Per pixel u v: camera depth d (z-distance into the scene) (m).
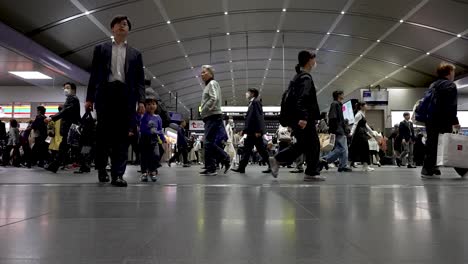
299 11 17.11
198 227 1.80
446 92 6.02
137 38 18.80
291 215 2.16
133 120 4.48
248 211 2.32
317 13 17.25
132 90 4.49
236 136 15.99
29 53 14.02
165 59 22.84
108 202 2.78
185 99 34.94
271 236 1.60
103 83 4.43
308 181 5.12
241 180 5.38
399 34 18.30
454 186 4.26
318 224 1.88
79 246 1.42
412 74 23.64
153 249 1.37
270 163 5.56
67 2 12.99
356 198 3.04
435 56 19.91
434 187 4.12
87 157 7.69
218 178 5.91
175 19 17.08
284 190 3.75
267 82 31.77
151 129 5.25
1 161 14.47
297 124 5.20
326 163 9.62
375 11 16.34
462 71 21.08
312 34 20.06
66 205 2.61
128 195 3.29
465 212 2.28
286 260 1.22
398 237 1.58
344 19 17.69
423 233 1.66
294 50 23.09
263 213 2.24
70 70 17.34
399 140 14.65
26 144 12.70
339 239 1.54
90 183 4.66
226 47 22.11
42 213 2.25
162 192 3.56
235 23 18.42
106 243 1.47
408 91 25.20
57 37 15.39
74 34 15.43
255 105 7.73
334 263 1.19
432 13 15.49
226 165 7.39
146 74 25.38
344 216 2.13
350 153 9.03
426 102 6.13
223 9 16.62
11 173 7.41
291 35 20.38
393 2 15.29
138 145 5.30
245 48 22.62
